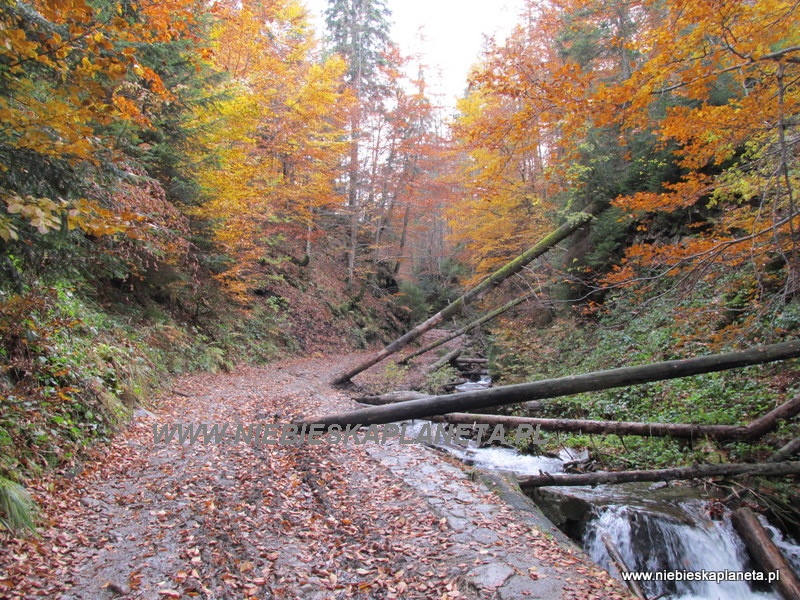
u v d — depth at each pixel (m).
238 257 13.84
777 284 7.75
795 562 5.44
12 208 2.61
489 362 15.89
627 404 9.44
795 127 6.07
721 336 6.76
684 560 5.49
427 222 33.78
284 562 4.02
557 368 12.59
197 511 4.70
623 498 6.55
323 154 18.55
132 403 7.30
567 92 5.30
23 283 4.60
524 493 6.28
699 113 5.54
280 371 14.58
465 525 4.83
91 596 3.31
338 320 22.47
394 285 30.69
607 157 12.39
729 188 6.89
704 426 6.88
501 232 16.38
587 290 14.42
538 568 4.07
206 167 10.52
